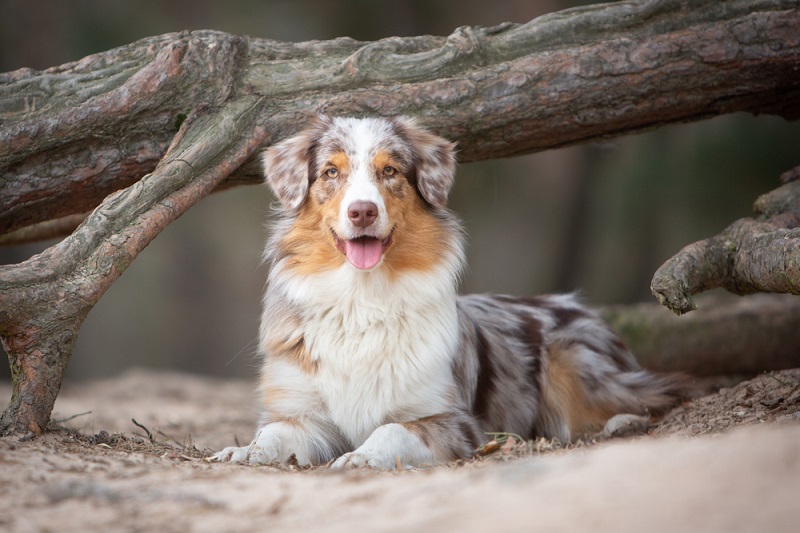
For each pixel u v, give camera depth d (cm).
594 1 2012
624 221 2212
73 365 2414
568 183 2212
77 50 2009
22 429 604
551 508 362
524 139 790
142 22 2092
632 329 1107
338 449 716
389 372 698
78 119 713
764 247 693
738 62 758
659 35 759
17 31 1934
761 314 1091
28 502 430
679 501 350
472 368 770
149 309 2492
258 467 571
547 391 857
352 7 2105
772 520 327
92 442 625
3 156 710
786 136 1908
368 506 407
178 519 404
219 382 1648
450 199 2064
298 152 723
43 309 618
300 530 380
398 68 755
